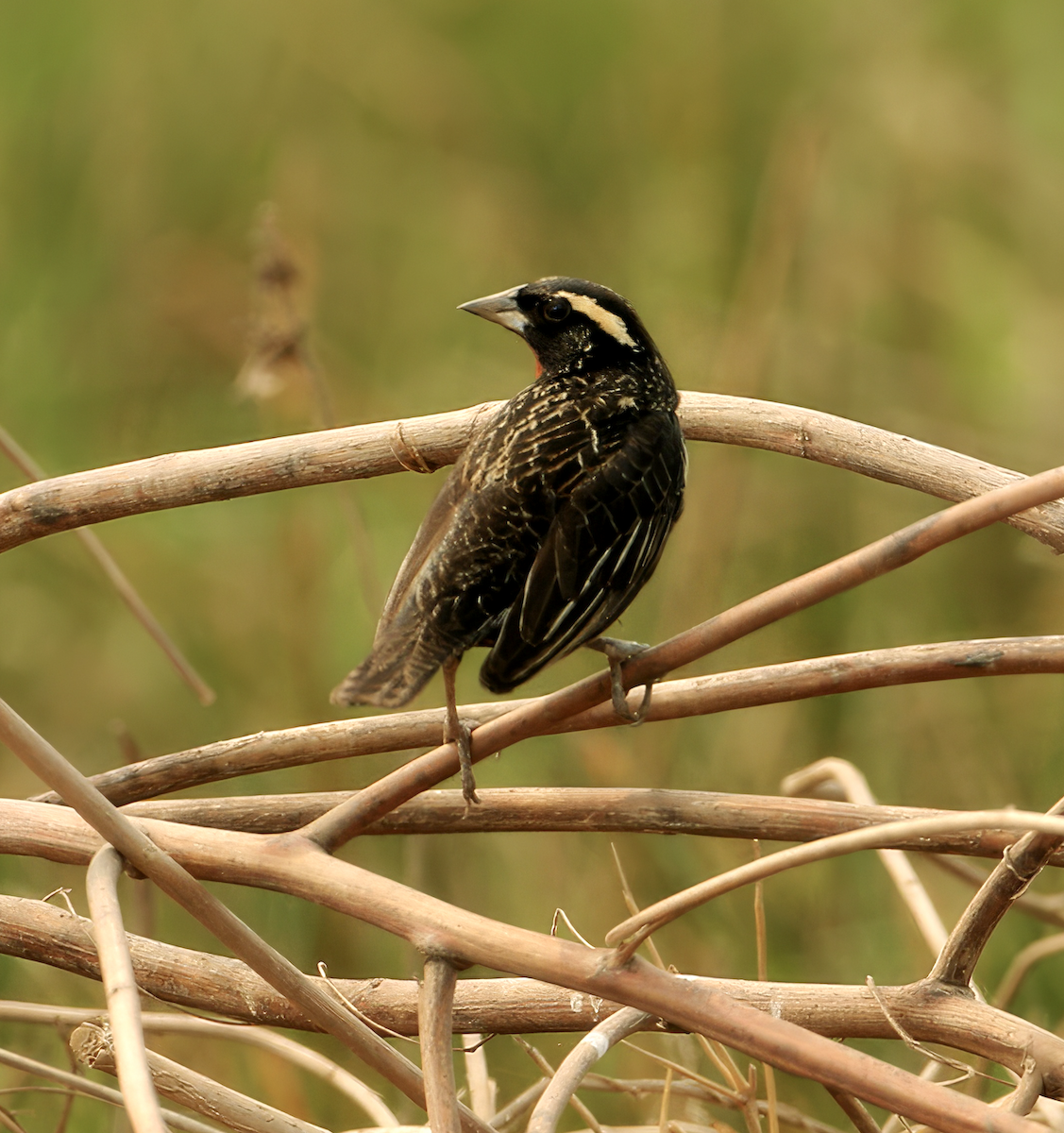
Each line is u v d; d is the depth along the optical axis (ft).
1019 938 32.01
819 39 49.39
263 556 41.37
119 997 15.87
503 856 34.09
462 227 49.06
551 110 50.96
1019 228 48.19
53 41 46.47
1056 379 45.37
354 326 48.14
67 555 40.68
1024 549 39.63
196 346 45.93
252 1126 20.36
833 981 31.76
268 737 22.95
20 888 32.53
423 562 21.22
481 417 23.24
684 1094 23.44
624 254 48.37
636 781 35.32
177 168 47.26
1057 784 35.58
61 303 45.85
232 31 48.19
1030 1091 18.21
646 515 21.66
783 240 40.75
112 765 38.09
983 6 49.75
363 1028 17.48
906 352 46.57
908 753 36.52
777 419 24.06
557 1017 20.42
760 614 17.46
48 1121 27.22
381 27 49.75
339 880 18.07
